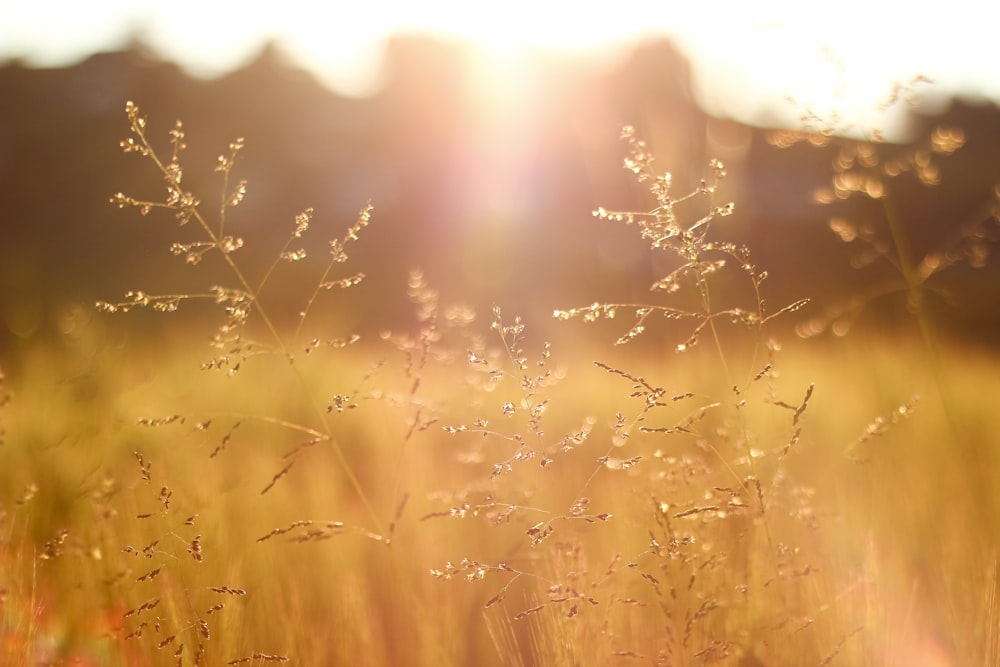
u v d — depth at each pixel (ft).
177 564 7.77
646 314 7.15
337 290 30.60
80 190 59.00
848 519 9.45
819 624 7.49
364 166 76.43
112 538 8.32
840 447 11.92
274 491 11.06
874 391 15.87
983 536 9.14
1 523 8.48
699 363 12.26
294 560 9.66
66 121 72.74
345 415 14.88
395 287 40.55
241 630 7.82
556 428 13.56
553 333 20.27
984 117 38.86
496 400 12.32
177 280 31.65
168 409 13.78
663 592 7.58
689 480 7.84
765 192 24.17
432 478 11.68
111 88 80.38
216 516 9.38
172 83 82.58
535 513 9.52
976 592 8.19
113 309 7.69
